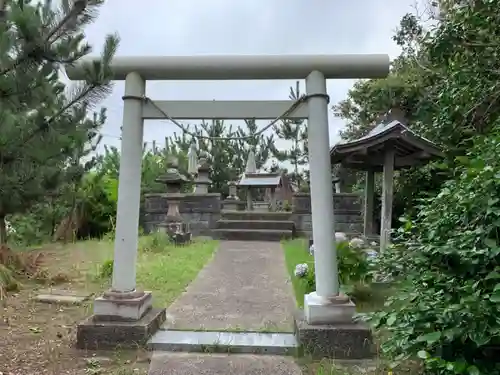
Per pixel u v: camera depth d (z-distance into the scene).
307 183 17.62
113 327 3.50
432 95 6.93
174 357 3.34
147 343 3.49
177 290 5.49
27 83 3.38
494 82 4.50
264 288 5.73
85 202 10.66
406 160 6.07
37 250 8.44
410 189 7.32
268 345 3.47
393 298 2.47
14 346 3.49
